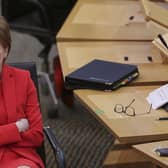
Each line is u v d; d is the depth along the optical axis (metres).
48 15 8.66
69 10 8.61
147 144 4.35
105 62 6.01
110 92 5.40
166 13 6.50
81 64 6.11
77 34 7.06
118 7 8.12
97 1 8.45
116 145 7.00
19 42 12.21
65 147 7.93
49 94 9.25
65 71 5.89
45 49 9.12
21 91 5.14
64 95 8.99
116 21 7.56
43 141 5.40
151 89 5.51
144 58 6.40
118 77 5.53
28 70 5.65
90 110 5.02
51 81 9.58
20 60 11.24
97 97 5.27
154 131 4.50
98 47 6.68
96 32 7.16
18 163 4.96
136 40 6.92
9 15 8.55
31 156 5.11
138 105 5.09
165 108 5.01
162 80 5.73
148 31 7.07
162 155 4.11
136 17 7.64
